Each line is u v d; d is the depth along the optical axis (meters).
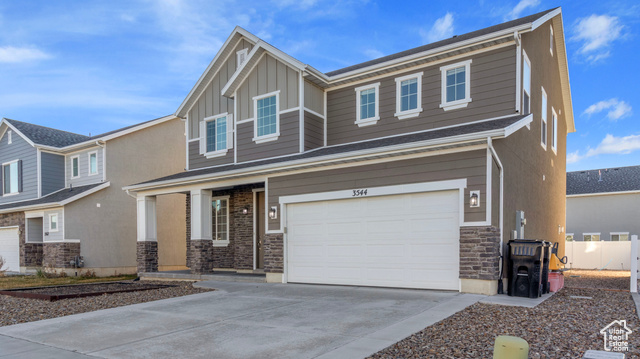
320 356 5.39
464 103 11.92
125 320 7.96
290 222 12.37
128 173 20.75
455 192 9.70
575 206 27.23
